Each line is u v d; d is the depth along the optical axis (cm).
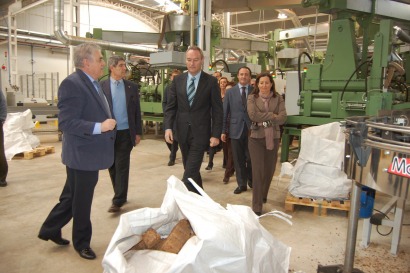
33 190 388
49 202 347
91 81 214
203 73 277
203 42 588
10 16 1138
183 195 154
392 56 464
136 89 328
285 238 267
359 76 491
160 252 137
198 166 275
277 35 950
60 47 1411
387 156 130
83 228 225
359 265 227
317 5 483
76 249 230
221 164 550
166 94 328
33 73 1355
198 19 582
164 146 720
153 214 149
